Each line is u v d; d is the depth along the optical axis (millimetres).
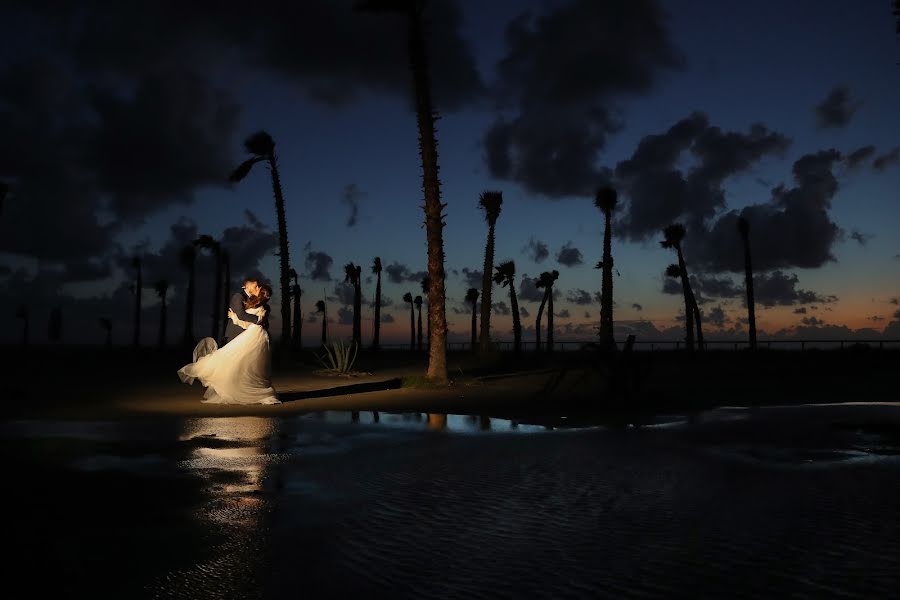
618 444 8602
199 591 3557
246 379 13406
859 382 19219
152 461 7250
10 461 7133
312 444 8531
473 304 76250
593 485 6168
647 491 5918
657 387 17266
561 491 5930
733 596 3488
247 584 3658
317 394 15836
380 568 3916
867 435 9398
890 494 5781
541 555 4148
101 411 11930
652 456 7715
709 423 10781
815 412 12352
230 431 9641
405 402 14031
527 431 9852
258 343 13500
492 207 34562
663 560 4043
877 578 3732
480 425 10539
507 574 3820
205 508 5281
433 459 7484
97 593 3525
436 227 18906
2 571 3830
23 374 21625
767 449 8211
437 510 5238
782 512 5172
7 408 12250
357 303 67500
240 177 31016
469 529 4719
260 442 8664
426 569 3900
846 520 4926
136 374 22219
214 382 13344
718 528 4734
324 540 4457
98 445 8242
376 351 53719
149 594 3514
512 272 54875
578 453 7922
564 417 11656
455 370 23359
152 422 10547
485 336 34125
